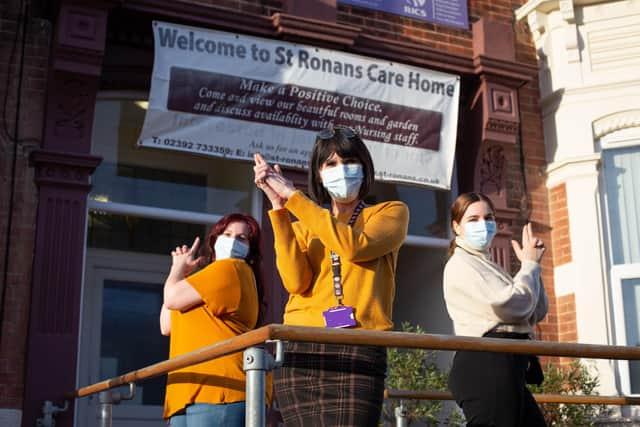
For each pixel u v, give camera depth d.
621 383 7.13
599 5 7.96
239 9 6.99
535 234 7.75
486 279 3.00
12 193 5.93
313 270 2.51
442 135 7.46
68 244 5.96
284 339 1.94
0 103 6.06
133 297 6.67
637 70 7.74
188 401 3.20
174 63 6.52
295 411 2.32
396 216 2.50
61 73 6.11
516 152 7.89
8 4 6.27
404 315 7.86
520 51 8.24
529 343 2.30
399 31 7.65
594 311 7.33
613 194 7.68
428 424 6.53
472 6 8.10
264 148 6.77
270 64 6.84
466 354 2.93
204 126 6.57
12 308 5.76
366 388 2.28
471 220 3.18
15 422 5.56
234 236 3.57
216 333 3.32
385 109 7.25
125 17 6.50
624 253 7.52
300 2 7.05
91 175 6.36
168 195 6.76
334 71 7.08
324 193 2.64
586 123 7.76
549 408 6.62
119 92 6.68
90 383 6.34
